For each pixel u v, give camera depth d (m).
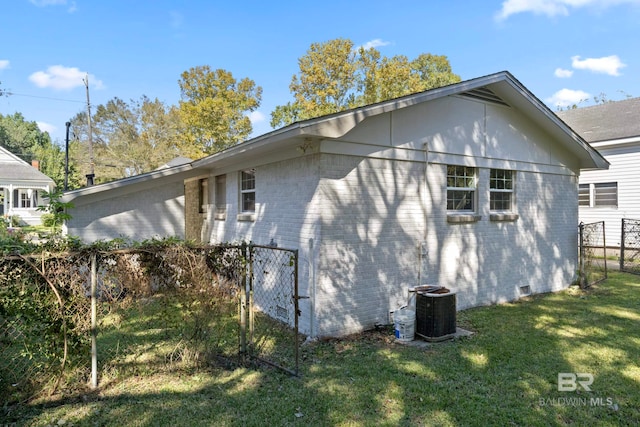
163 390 3.96
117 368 4.34
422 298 5.66
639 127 14.93
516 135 8.28
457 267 7.22
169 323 4.62
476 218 7.45
